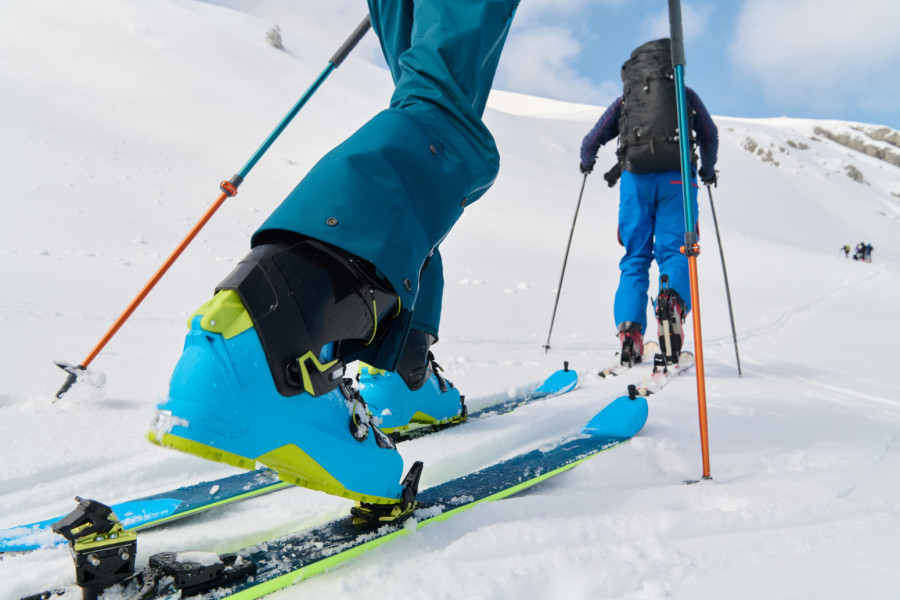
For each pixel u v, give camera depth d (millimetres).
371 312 947
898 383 3295
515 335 4691
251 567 858
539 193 22234
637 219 3639
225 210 10000
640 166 3490
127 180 10359
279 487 1273
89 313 3508
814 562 917
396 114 1073
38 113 14445
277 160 17047
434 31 1170
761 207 39656
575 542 1008
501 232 15055
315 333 870
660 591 841
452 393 2016
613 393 2719
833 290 13180
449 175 1080
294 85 28812
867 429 1961
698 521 1064
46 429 1679
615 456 1656
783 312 8531
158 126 17453
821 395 2771
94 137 13781
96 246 6008
